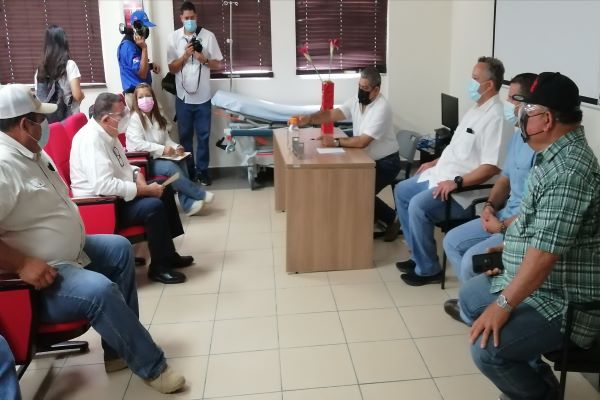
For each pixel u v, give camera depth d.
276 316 2.81
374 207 3.52
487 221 2.51
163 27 5.20
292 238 3.24
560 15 3.14
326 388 2.24
